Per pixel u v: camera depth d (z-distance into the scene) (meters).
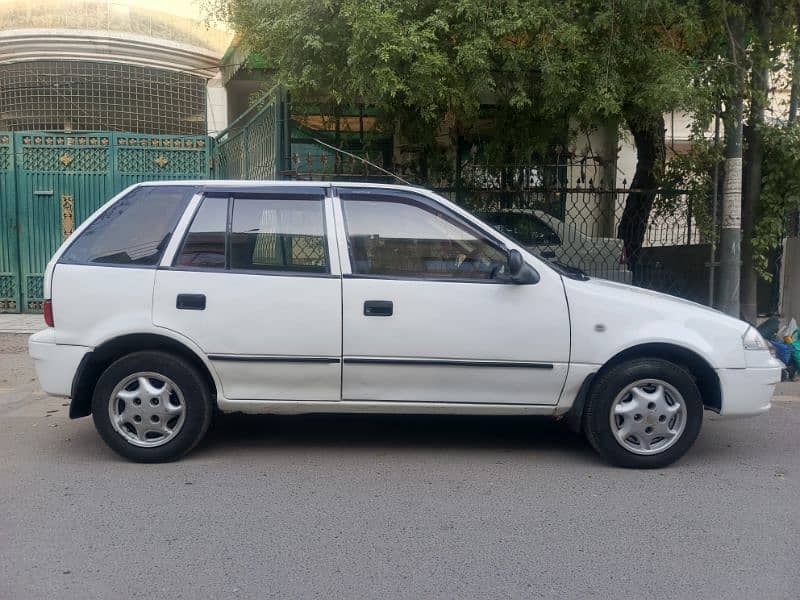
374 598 3.35
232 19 9.85
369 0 7.14
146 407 5.01
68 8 11.28
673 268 10.38
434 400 5.04
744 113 8.48
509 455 5.41
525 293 4.95
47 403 6.80
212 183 5.18
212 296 4.92
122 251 5.03
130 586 3.44
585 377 5.00
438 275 5.02
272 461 5.22
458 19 7.44
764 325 8.29
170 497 4.52
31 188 10.59
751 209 8.77
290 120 9.22
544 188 9.37
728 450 5.57
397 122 9.31
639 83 7.81
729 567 3.67
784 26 8.00
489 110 9.36
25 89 11.70
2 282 10.74
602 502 4.50
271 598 3.35
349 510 4.35
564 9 7.51
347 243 5.02
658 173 10.07
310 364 4.95
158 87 12.06
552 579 3.54
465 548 3.86
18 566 3.62
